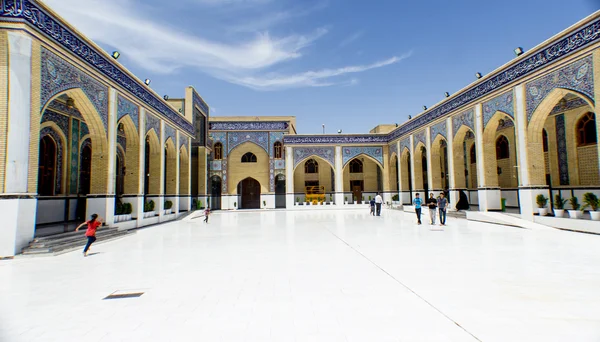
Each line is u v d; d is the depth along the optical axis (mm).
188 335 2215
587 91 6867
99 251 5676
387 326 2305
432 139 13289
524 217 8547
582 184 9867
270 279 3574
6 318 2576
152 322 2451
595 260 4305
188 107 14766
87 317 2574
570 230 7297
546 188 8359
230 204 18391
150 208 10844
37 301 2984
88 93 7277
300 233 7598
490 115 9812
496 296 2902
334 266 4137
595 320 2363
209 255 5055
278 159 18750
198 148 17188
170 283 3494
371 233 7340
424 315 2494
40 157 8961
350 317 2479
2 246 5176
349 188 20109
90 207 7805
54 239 5949
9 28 5402
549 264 4098
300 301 2852
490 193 10062
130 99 9180
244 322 2420
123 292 3213
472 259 4438
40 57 5832
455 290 3084
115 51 8602
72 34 6695
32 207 5617
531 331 2193
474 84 10461
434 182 13289
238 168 18641
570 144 10164
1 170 5238
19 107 5414
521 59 8562
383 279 3496
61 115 9617
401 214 13453
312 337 2148
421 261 4348
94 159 7875
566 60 7312
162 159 11430
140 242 6664
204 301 2898
